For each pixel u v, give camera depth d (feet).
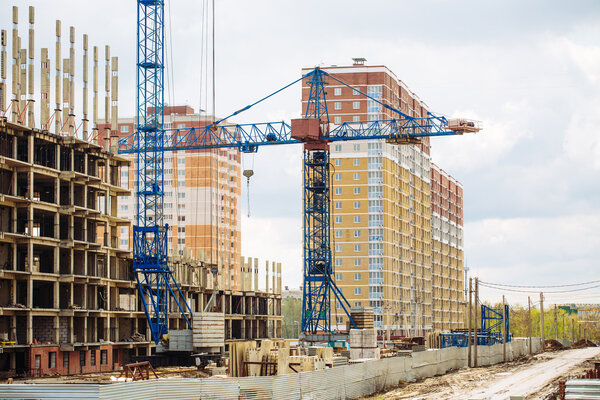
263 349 280.31
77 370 375.25
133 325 437.17
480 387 330.34
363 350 375.66
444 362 433.07
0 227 355.77
